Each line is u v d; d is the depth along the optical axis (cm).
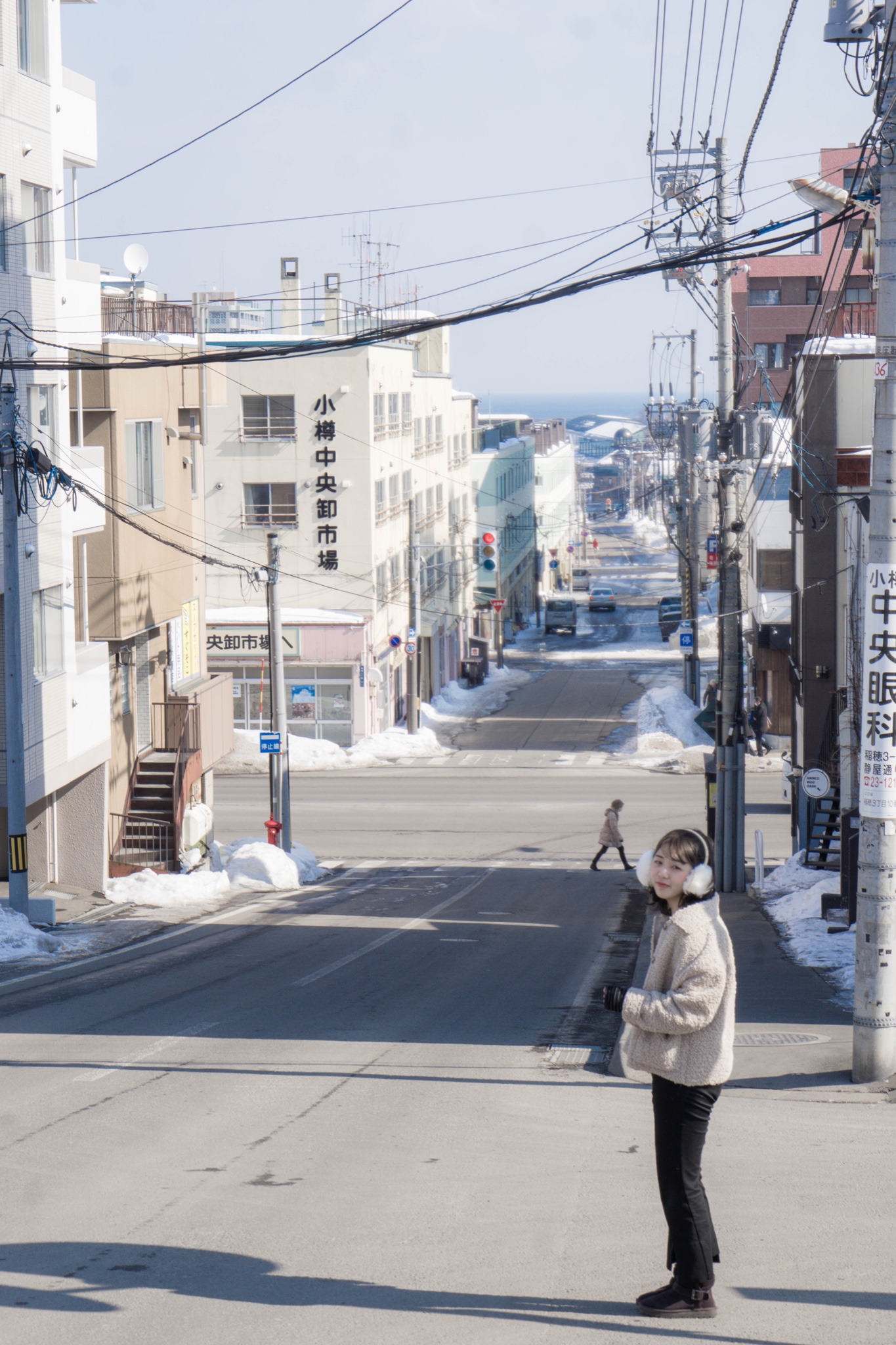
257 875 3155
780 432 3688
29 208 2516
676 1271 586
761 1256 666
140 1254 683
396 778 5338
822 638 3369
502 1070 1213
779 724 5822
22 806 2267
